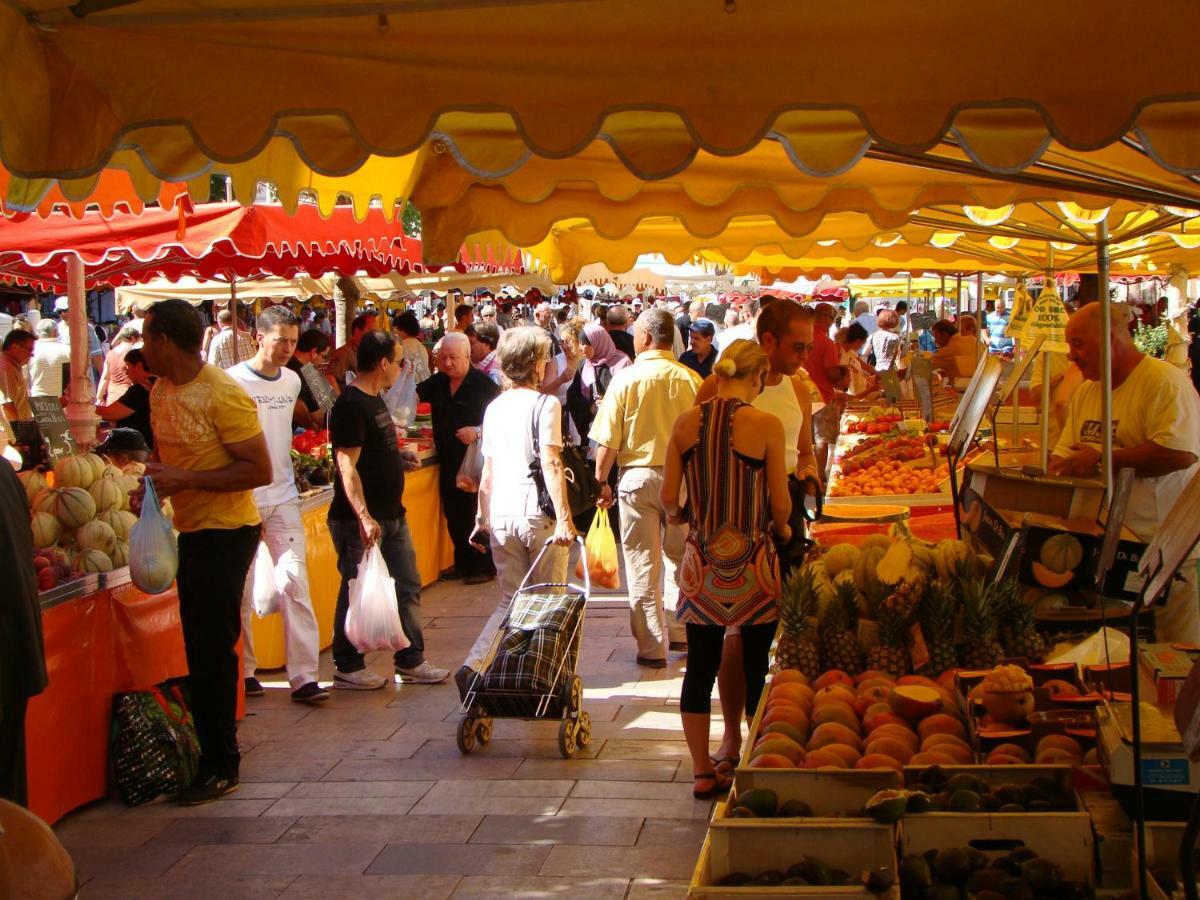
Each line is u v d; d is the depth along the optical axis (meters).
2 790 4.25
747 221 7.65
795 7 2.92
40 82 3.21
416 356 15.99
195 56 3.19
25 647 4.25
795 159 3.62
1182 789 2.93
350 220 9.09
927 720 3.77
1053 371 11.59
